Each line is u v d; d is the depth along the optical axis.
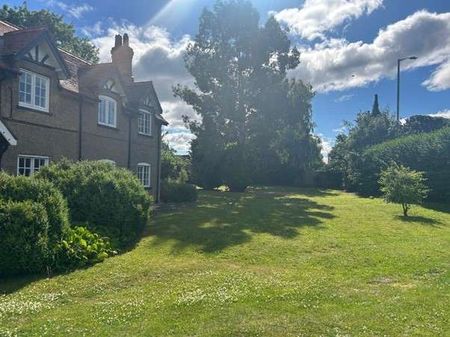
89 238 11.15
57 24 42.22
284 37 38.88
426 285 8.53
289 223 17.86
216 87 38.62
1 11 39.62
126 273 9.52
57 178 12.84
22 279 9.02
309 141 51.03
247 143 39.38
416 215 21.53
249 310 6.68
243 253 12.04
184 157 47.09
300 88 43.34
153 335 5.67
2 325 6.04
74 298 7.72
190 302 7.08
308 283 8.62
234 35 38.88
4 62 14.38
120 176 14.26
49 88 16.53
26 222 9.27
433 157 28.72
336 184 49.50
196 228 16.03
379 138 45.53
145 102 25.42
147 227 16.20
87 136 19.27
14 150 14.73
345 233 15.65
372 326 6.02
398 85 41.91
